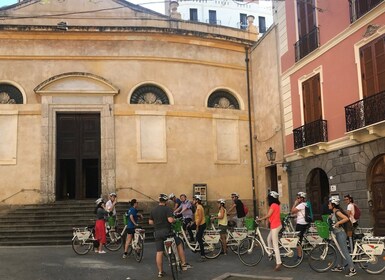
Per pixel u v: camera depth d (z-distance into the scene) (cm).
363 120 1404
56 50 2089
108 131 2066
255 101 2270
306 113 1770
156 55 2155
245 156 2238
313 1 1716
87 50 2106
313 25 1722
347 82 1516
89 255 1332
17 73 2056
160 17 2230
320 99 1673
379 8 1354
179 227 1279
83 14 2178
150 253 1373
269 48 2100
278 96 1997
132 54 2133
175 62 2180
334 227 980
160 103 2150
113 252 1397
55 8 2162
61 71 2081
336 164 1576
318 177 1719
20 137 2016
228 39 2267
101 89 2084
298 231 1113
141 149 2081
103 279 970
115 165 2050
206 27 2305
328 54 1627
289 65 1903
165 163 2095
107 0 2200
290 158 1878
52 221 1795
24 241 1638
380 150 1362
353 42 1490
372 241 952
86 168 2233
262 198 2167
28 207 1922
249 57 2333
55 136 2047
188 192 2105
